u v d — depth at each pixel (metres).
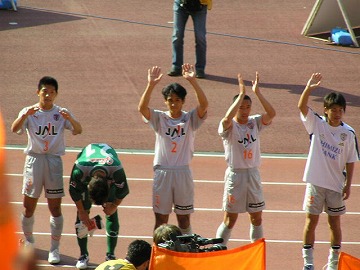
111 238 27.48
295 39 71.50
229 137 26.89
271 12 81.88
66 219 33.12
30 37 67.69
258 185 27.41
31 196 27.72
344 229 33.28
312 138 26.61
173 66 57.78
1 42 65.62
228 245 31.25
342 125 26.41
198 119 26.95
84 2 81.94
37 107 27.03
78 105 51.06
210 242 20.92
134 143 45.03
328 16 72.00
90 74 58.31
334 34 70.50
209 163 42.22
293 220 34.31
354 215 35.06
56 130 27.41
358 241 32.06
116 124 48.00
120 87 55.50
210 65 61.81
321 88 57.12
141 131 47.09
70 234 31.53
